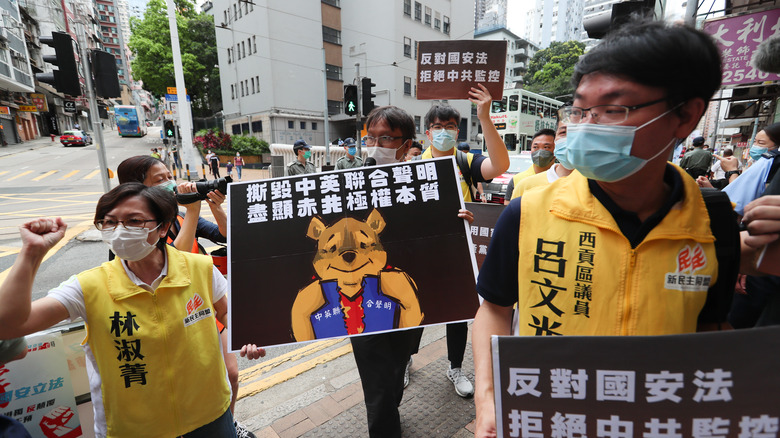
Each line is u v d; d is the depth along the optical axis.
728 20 3.80
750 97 6.95
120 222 1.23
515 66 51.75
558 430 0.83
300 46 23.92
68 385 1.52
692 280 0.83
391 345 1.74
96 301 1.24
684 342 0.77
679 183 0.86
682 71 0.74
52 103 38.50
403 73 24.47
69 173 17.20
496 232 1.03
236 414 2.24
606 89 0.81
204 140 22.95
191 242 1.85
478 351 1.04
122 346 1.26
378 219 1.69
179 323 1.33
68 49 5.65
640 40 0.76
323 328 1.62
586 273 0.88
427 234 1.68
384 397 1.67
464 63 2.29
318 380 2.57
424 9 25.17
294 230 1.68
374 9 23.86
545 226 0.94
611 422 0.80
